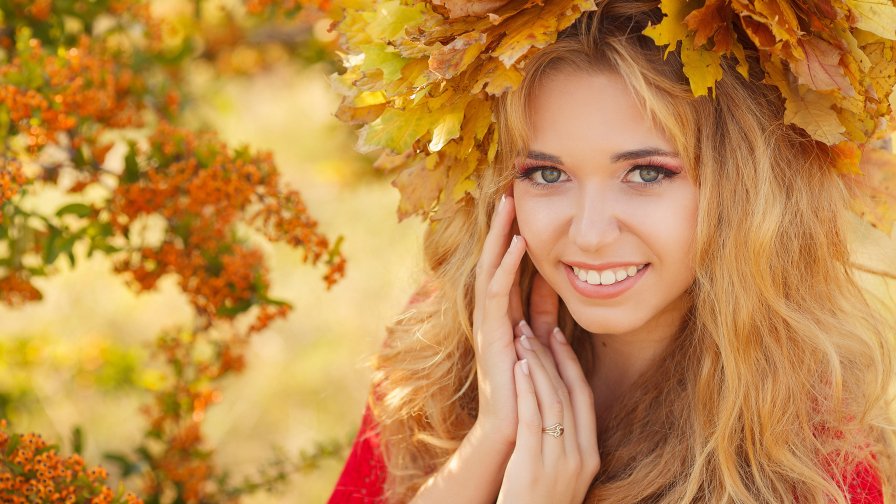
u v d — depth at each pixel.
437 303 1.83
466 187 1.54
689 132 1.43
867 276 2.00
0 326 3.78
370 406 1.94
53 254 1.91
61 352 3.08
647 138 1.42
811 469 1.58
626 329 1.53
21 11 2.10
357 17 1.53
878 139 1.47
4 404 2.76
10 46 2.09
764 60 1.39
